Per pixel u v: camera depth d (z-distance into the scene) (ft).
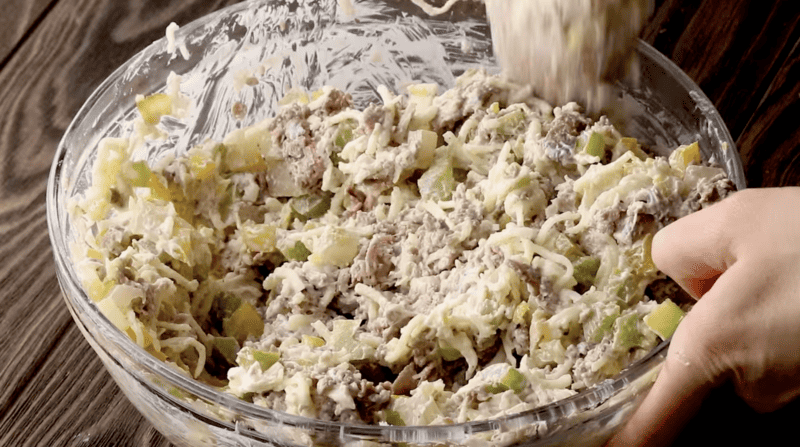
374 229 1.87
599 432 1.64
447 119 1.92
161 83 1.94
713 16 2.22
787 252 1.61
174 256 1.82
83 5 2.36
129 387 1.70
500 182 1.83
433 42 2.07
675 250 1.68
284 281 1.84
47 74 2.29
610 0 1.77
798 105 2.12
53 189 1.77
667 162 1.83
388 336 1.77
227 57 2.00
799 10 2.21
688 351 1.63
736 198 1.67
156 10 2.36
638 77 1.91
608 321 1.72
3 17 2.35
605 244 1.77
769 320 1.60
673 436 1.72
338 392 1.65
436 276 1.81
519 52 1.88
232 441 1.63
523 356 1.74
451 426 1.55
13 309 2.02
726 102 2.13
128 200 1.87
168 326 1.78
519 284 1.76
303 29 2.03
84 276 1.75
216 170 1.92
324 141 1.91
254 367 1.70
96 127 1.87
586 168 1.84
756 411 1.79
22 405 1.92
